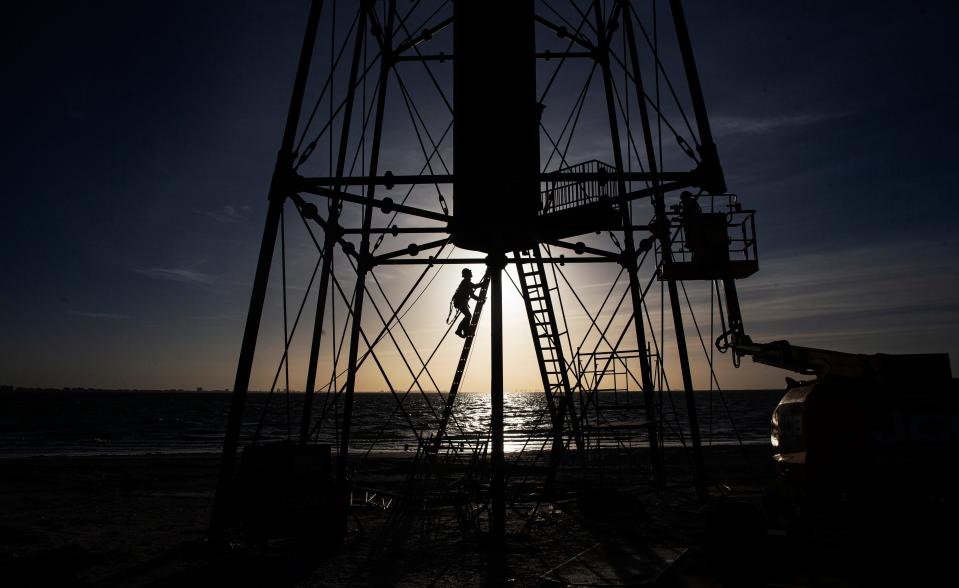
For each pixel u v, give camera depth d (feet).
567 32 62.54
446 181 48.78
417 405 622.95
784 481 30.53
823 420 27.53
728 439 209.87
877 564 28.63
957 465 25.49
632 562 34.12
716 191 48.67
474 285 59.72
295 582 31.68
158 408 551.59
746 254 48.06
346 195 49.37
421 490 65.92
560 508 55.21
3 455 166.09
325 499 39.81
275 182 46.37
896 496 25.76
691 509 53.88
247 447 42.09
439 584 31.14
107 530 48.39
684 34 50.98
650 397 58.18
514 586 30.63
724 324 47.21
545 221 54.65
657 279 51.90
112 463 118.32
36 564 35.04
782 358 33.45
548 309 58.03
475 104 49.98
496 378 46.16
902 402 26.55
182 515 56.85
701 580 30.73
